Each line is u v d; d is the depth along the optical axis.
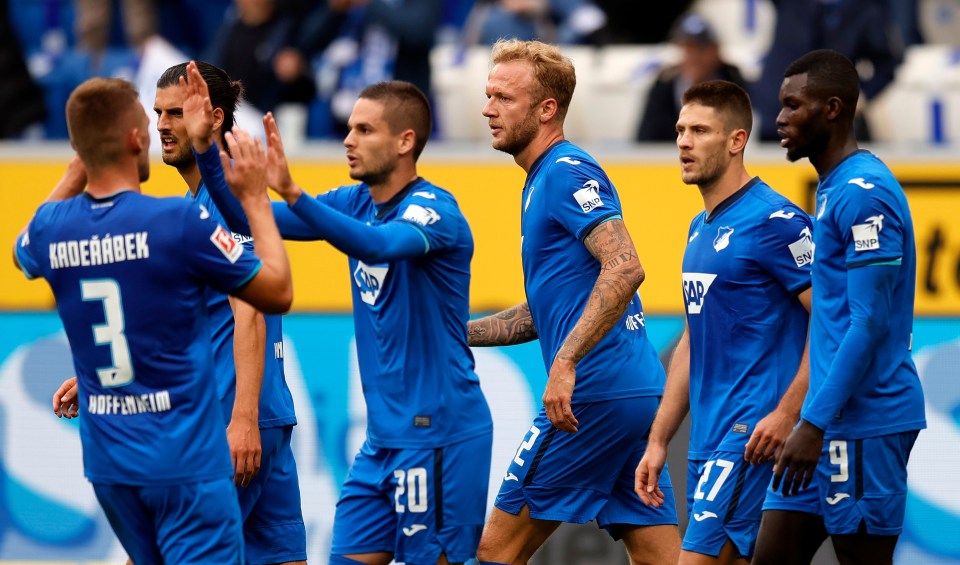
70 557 25.75
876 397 17.38
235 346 18.41
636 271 17.78
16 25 39.34
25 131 31.69
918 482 24.45
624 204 25.45
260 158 15.27
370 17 30.48
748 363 18.16
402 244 16.53
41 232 15.42
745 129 18.52
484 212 25.64
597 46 33.28
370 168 17.73
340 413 25.42
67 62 34.59
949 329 24.61
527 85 18.62
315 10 32.88
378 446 17.89
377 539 18.03
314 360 25.53
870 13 29.33
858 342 16.73
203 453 15.26
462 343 18.06
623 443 19.11
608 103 31.08
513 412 25.08
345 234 15.71
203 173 16.75
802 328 18.23
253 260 15.12
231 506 15.50
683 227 25.30
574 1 35.22
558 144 18.84
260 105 31.16
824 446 17.55
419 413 17.62
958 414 24.45
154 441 15.16
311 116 31.56
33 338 26.02
